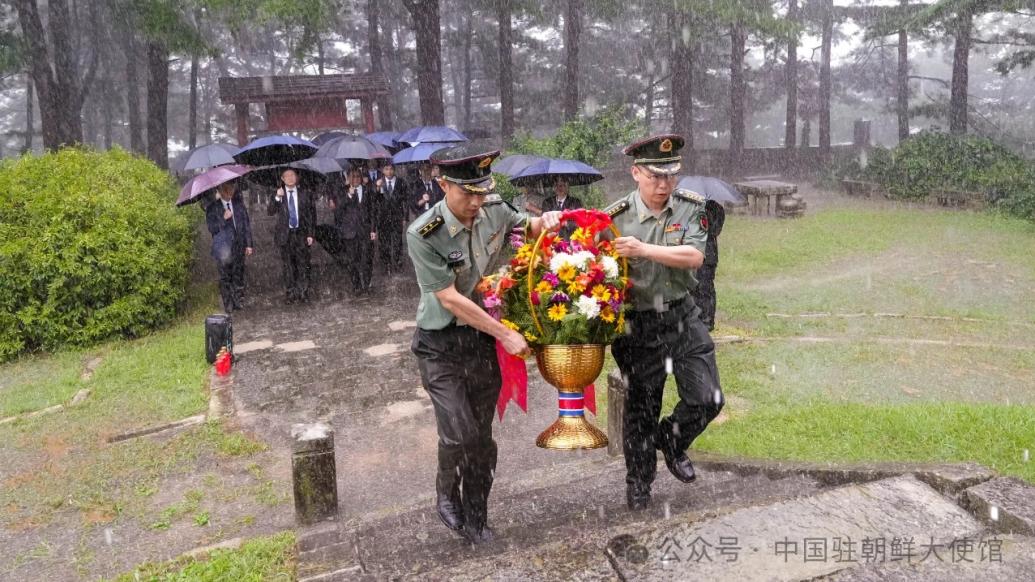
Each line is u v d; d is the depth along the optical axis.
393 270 14.32
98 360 9.69
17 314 9.93
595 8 29.61
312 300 12.40
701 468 5.21
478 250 3.84
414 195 14.12
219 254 11.55
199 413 7.70
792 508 3.34
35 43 21.88
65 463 6.63
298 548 4.62
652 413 4.25
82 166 12.70
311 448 5.16
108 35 38.03
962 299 11.65
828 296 11.87
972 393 7.56
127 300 10.47
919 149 24.61
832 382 7.88
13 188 10.80
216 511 5.68
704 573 2.82
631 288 3.96
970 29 29.84
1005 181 21.47
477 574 2.95
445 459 3.95
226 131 53.06
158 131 26.22
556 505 4.66
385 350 9.60
